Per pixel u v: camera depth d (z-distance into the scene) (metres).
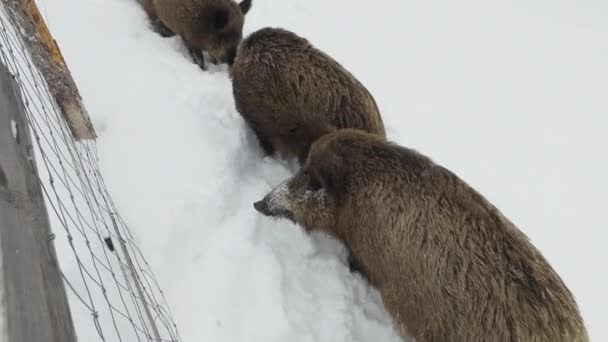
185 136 4.60
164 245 3.67
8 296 1.28
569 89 8.34
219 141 4.68
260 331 3.40
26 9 3.86
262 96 4.61
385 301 3.57
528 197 5.66
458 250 3.04
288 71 4.44
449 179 3.27
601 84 8.60
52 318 1.43
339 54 7.85
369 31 8.89
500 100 7.68
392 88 7.30
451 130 6.62
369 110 4.35
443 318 3.10
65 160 3.72
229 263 3.70
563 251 5.00
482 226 3.05
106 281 3.14
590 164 6.45
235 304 3.49
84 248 3.20
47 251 1.62
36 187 1.82
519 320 2.81
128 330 2.98
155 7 6.23
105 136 4.51
